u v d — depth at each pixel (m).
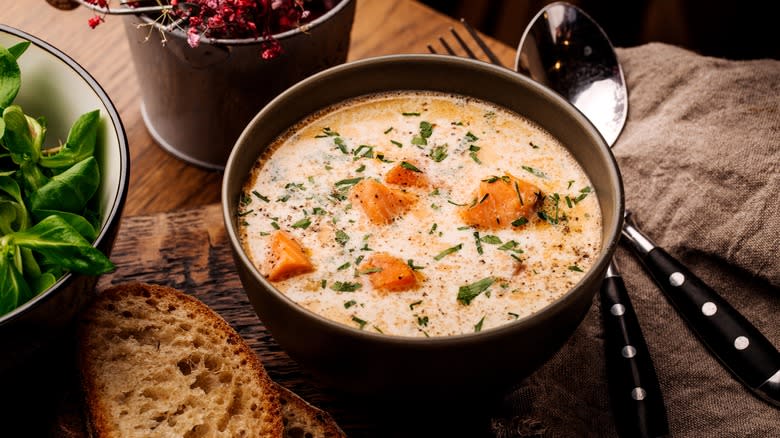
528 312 0.53
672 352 0.60
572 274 0.54
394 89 0.60
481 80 0.59
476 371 0.51
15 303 0.53
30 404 0.56
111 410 0.55
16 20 0.73
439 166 0.58
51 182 0.56
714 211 0.63
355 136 0.59
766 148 0.64
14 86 0.57
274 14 0.63
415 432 0.57
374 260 0.54
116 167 0.57
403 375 0.51
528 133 0.59
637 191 0.66
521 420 0.57
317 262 0.55
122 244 0.63
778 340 0.61
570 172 0.58
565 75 0.70
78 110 0.59
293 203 0.57
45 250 0.53
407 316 0.53
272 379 0.58
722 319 0.59
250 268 0.51
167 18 0.62
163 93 0.65
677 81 0.69
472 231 0.56
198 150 0.67
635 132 0.68
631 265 0.63
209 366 0.57
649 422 0.56
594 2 0.99
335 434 0.56
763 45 0.96
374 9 0.76
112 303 0.57
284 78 0.63
